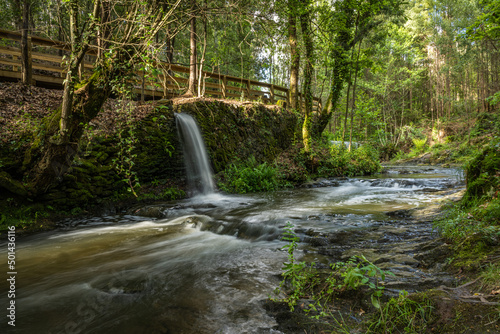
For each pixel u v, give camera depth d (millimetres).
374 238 4074
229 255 4047
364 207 6703
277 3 7180
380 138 31328
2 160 6062
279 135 14266
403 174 15164
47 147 6016
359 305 2371
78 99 5840
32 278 3451
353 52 15039
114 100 9516
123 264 3867
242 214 6246
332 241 4160
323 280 2885
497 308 1904
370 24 14570
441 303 2076
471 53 24781
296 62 14984
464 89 30844
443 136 28516
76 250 4539
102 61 5832
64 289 3127
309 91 12758
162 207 7094
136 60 5820
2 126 6617
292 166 12625
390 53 28047
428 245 3439
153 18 5238
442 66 29328
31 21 10508
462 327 1822
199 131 10422
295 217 5617
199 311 2539
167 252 4328
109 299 2865
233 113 12203
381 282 2627
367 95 30891
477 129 24047
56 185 6590
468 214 3889
